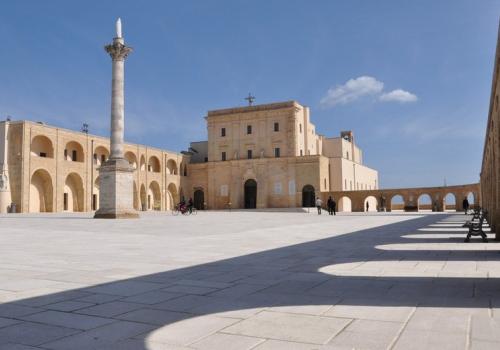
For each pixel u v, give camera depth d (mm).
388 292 7598
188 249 14781
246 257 12609
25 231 23469
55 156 62156
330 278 9047
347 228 26297
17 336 5328
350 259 11953
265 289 8008
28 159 58094
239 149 86188
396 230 23703
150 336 5289
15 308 6676
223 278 9156
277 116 83438
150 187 82188
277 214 58406
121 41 40969
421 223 30734
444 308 6441
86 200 67375
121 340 5156
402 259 11789
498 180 17000
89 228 25984
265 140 84062
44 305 6855
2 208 56719
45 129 60906
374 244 16109
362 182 101438
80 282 8727
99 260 11977
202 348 4867
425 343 4906
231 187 85438
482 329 5371
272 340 5105
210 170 87938
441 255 12578
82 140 67000
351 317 6039
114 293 7719
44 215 49719
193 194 90375
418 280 8680
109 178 40156
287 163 81062
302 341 5059
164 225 29266
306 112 87938
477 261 11281
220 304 6883
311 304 6820
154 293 7711
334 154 94875
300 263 11289
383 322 5766
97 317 6160
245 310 6496
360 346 4863
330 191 78562
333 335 5262
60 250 14453
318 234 21547
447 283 8328
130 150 75062
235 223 32250
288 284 8453
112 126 40906
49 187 61812
